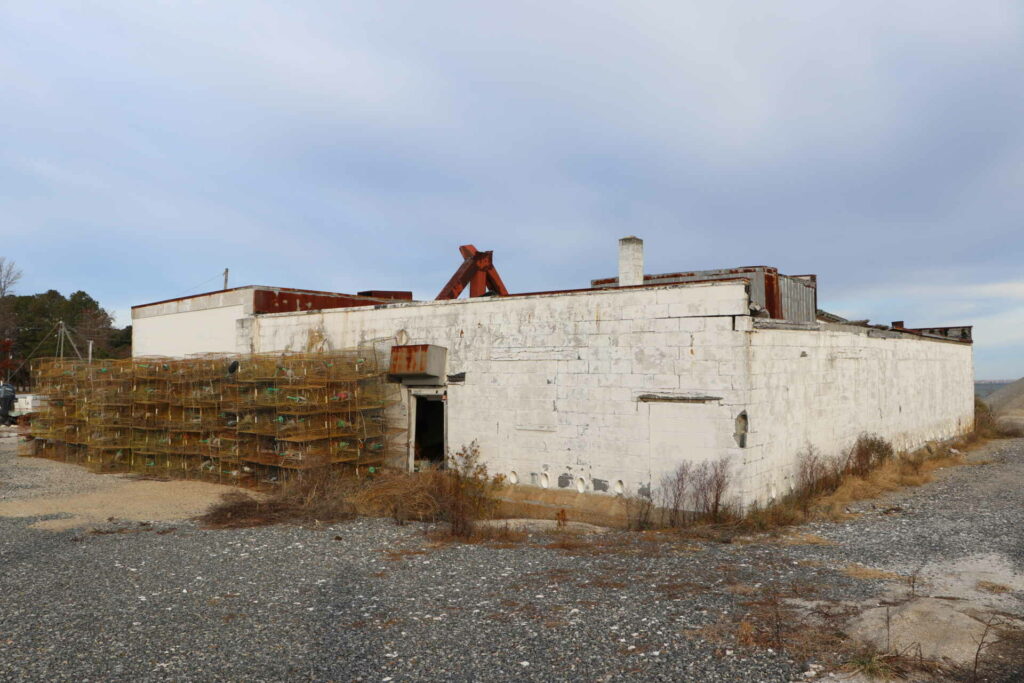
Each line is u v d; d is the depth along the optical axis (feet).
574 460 45.96
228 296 70.69
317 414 52.70
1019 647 19.66
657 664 19.49
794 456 45.50
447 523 41.83
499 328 50.08
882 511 42.37
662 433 42.29
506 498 47.96
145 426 62.95
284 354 56.24
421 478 48.29
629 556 32.22
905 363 69.21
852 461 53.52
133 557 33.71
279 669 19.89
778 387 43.52
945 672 18.17
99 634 23.16
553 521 42.73
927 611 21.83
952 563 29.94
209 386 59.82
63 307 208.13
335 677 19.27
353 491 48.42
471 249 82.58
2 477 60.70
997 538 34.42
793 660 19.42
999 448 80.07
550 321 47.47
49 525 41.45
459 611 24.90
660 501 42.14
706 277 56.29
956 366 87.81
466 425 51.57
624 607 24.67
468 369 51.65
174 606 26.21
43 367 78.33
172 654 21.22
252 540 37.04
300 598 26.96
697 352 41.16
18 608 26.20
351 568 31.30
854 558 31.17
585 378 45.70
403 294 83.20
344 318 60.23
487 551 33.88
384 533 38.58
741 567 29.76
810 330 48.70
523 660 20.16
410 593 27.32
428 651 21.09
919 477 53.98
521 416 48.62
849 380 55.42
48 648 21.89
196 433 60.95
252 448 55.98
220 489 54.75
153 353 81.87
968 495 47.42
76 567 31.99
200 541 36.96
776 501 42.50
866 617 22.15
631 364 43.73
